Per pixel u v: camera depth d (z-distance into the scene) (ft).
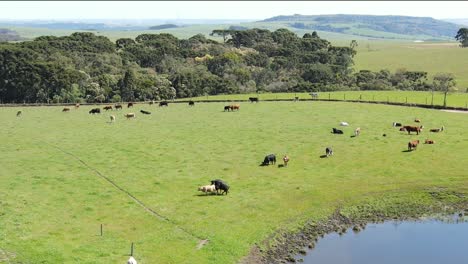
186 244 105.09
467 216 126.41
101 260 95.20
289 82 454.81
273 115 248.32
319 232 116.26
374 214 127.03
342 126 215.10
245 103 296.10
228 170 157.17
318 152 175.73
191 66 507.30
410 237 113.70
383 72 466.29
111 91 381.19
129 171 155.84
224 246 104.78
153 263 95.86
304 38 651.25
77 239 104.47
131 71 392.06
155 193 135.64
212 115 253.44
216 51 569.64
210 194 135.44
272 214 122.93
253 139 196.54
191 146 187.32
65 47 492.95
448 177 147.64
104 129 220.84
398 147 178.70
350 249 106.83
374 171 154.30
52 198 129.18
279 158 169.78
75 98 365.40
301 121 229.86
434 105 262.67
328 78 463.42
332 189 139.95
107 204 126.41
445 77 392.68
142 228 112.37
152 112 269.03
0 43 456.86
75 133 212.64
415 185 142.72
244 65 521.65
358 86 427.33
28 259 93.76
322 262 100.12
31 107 294.66
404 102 284.20
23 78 369.09
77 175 150.82
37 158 170.60
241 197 133.39
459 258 101.50
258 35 652.48
